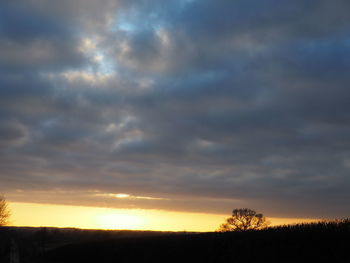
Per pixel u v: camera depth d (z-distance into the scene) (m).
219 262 32.91
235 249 31.83
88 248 61.91
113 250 52.91
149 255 43.72
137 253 46.62
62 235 152.00
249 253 29.94
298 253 26.41
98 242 63.38
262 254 28.69
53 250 76.12
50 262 65.75
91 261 56.97
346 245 24.20
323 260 24.36
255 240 31.14
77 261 61.22
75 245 69.00
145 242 49.38
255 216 73.56
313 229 28.23
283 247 27.84
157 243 45.78
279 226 32.75
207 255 35.16
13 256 73.31
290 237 28.56
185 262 37.38
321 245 25.59
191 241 39.88
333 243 25.05
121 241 58.22
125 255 48.75
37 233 144.50
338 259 23.55
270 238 30.02
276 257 27.47
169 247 41.75
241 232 35.91
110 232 144.00
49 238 141.88
